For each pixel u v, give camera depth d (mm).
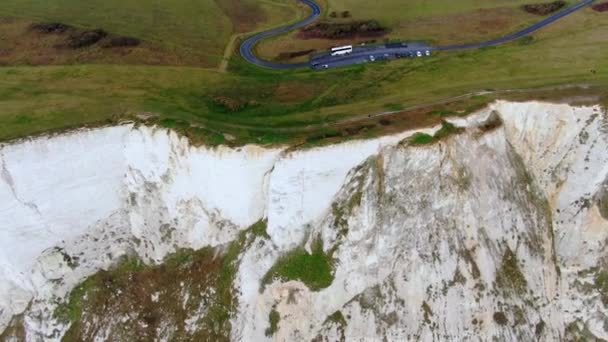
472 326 34969
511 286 36594
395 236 35469
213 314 35719
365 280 35281
